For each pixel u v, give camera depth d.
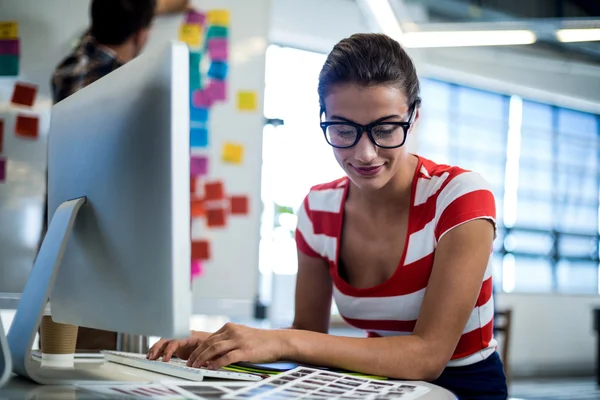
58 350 0.98
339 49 1.11
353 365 0.99
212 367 0.93
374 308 1.23
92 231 0.86
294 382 0.83
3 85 2.87
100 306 0.85
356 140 1.09
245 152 3.11
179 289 0.71
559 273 6.95
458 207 1.12
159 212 0.72
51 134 1.04
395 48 1.11
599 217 7.24
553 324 6.57
